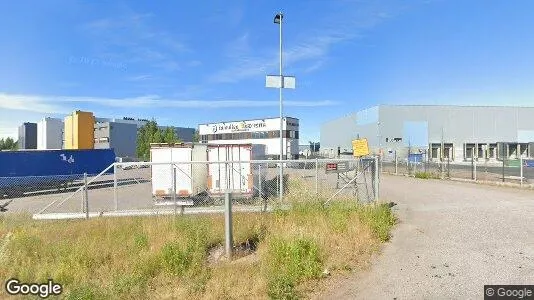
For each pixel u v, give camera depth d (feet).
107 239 26.78
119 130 239.09
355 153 48.98
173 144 50.34
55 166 82.33
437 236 26.91
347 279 19.25
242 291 17.58
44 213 38.88
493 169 105.19
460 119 195.42
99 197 60.75
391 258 22.29
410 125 192.24
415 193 50.80
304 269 19.86
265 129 185.68
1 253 22.31
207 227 29.17
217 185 50.83
